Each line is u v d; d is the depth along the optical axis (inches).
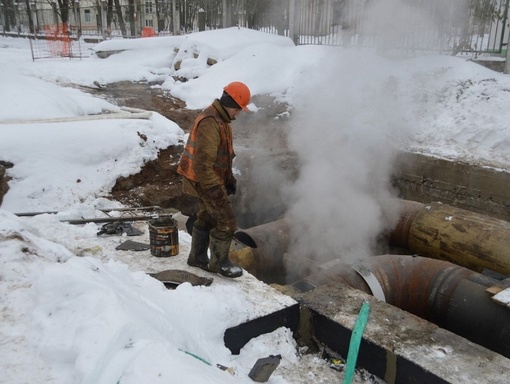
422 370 132.1
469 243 263.3
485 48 507.2
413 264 214.7
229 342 145.6
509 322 182.1
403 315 159.5
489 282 198.5
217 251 163.9
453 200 360.8
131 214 238.8
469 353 139.4
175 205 295.0
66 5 1018.1
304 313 163.3
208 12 800.3
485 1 493.4
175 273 161.5
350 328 150.6
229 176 160.2
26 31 1054.4
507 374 129.9
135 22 914.1
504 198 331.3
